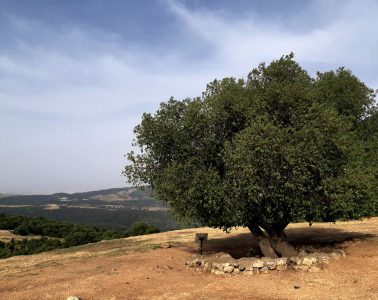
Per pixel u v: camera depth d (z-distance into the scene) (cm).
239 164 1445
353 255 1598
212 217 1622
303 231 2645
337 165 1627
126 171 1817
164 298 1171
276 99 1623
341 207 1567
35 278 1482
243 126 1658
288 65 1795
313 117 1550
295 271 1401
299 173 1424
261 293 1182
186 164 1614
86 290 1268
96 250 2358
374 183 1709
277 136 1428
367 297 1075
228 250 2086
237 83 1731
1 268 1831
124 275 1478
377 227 2584
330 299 1085
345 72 2181
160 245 2309
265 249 1716
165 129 1731
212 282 1354
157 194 1728
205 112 1642
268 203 1490
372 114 2195
